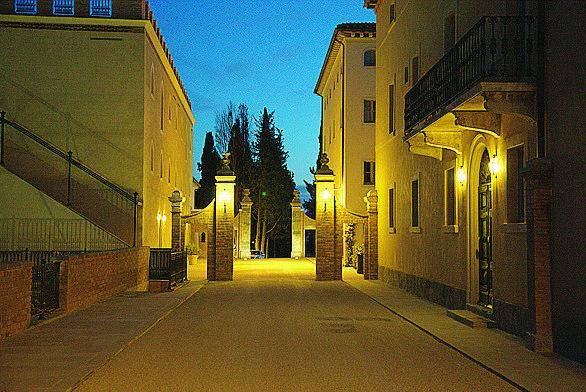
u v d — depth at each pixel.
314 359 9.91
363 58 38.00
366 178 37.78
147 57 25.52
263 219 55.06
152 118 26.98
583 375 8.73
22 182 21.72
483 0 13.98
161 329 13.03
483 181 14.61
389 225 24.56
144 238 24.81
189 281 25.83
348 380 8.51
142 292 20.45
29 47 24.59
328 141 47.47
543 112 10.72
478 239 14.90
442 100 14.14
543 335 10.34
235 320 14.45
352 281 25.77
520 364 9.44
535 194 10.45
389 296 19.78
